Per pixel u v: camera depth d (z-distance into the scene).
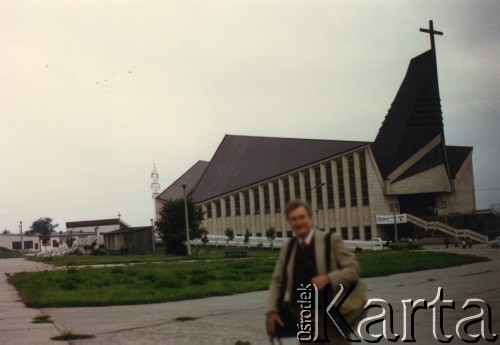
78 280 26.95
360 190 105.12
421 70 110.88
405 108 109.25
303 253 5.23
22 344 10.43
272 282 5.42
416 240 88.19
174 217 78.38
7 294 22.06
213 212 133.50
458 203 112.25
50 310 16.33
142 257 69.44
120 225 198.62
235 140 145.00
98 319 13.98
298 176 114.56
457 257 36.78
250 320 12.89
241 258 53.06
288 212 5.31
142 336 11.08
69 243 116.56
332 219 108.38
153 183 154.25
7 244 173.38
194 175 165.75
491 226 100.62
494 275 22.47
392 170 105.44
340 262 5.16
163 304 17.39
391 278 23.48
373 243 74.19
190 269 32.62
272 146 129.88
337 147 112.81
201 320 13.13
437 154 108.06
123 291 21.44
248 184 123.69
